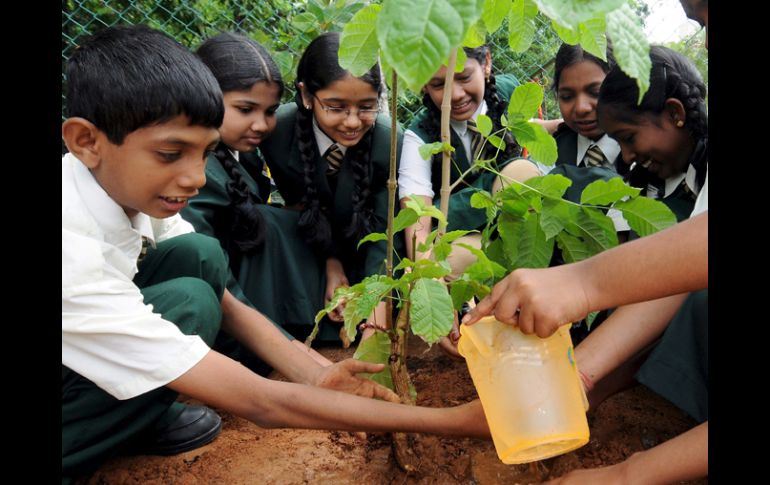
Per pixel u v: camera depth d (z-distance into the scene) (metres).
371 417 1.44
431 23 0.70
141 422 1.63
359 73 1.12
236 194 2.38
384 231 2.64
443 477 1.62
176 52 1.45
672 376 1.56
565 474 1.43
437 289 1.29
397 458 1.61
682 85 1.97
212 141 1.52
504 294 1.24
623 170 2.60
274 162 2.71
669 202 2.19
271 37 4.04
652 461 1.30
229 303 1.98
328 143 2.57
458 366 2.25
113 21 3.82
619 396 1.96
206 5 3.95
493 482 1.58
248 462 1.74
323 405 1.44
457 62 1.46
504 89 3.14
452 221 2.57
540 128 1.51
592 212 1.50
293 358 1.88
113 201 1.55
